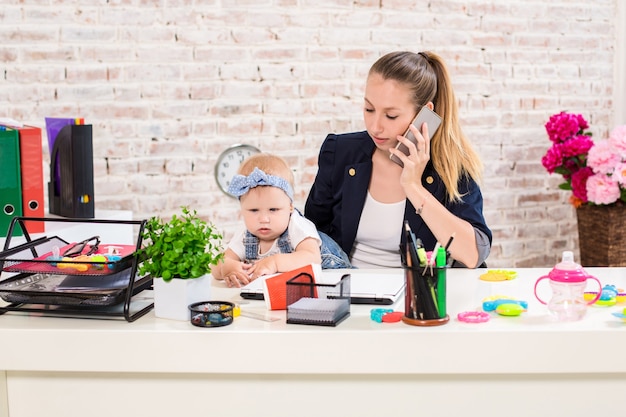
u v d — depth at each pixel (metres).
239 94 3.46
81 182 2.47
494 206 3.70
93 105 3.38
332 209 2.23
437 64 1.99
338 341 1.29
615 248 3.30
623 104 3.76
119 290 1.40
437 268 1.33
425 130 1.84
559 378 1.32
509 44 3.63
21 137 2.14
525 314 1.41
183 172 3.46
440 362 1.29
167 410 1.34
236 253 1.98
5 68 3.32
